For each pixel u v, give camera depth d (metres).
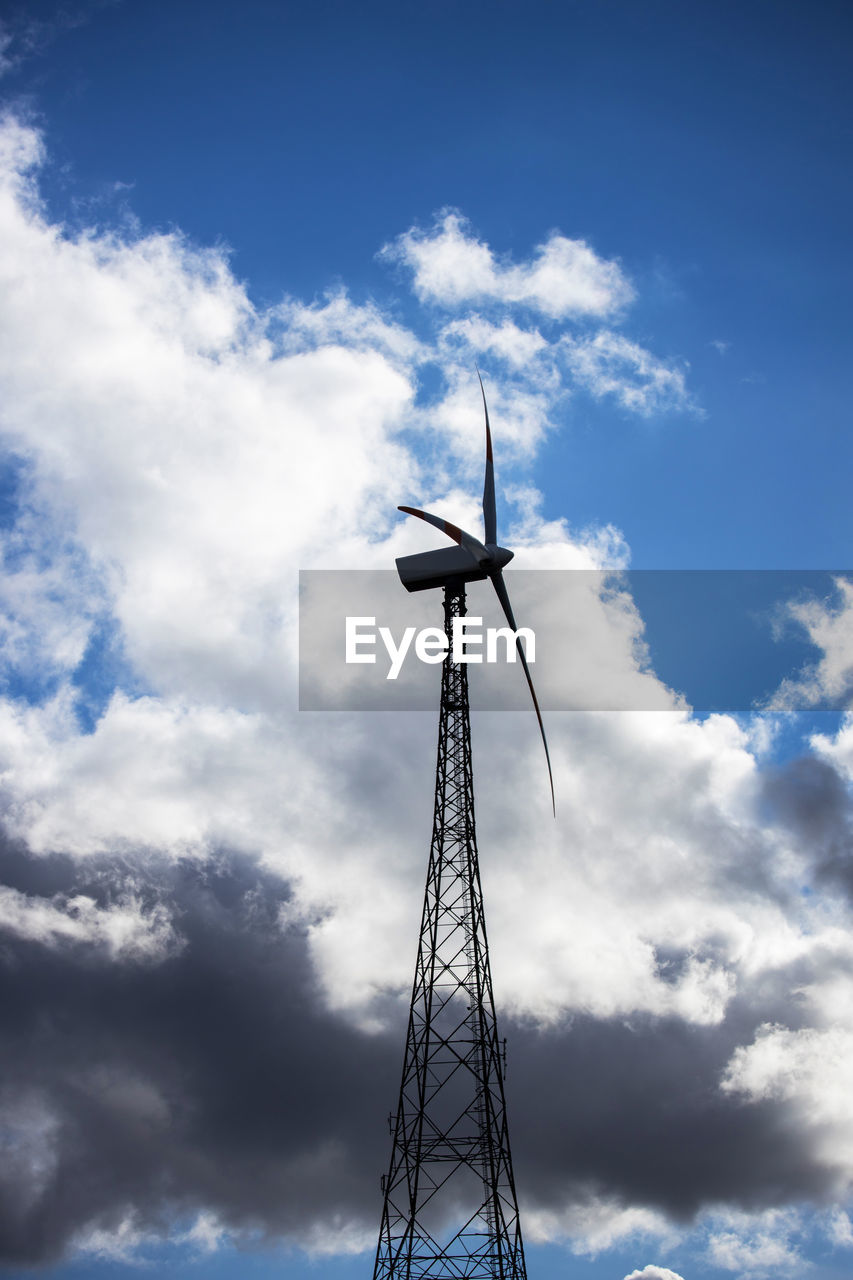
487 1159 81.56
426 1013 85.31
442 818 90.19
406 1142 82.38
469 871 88.50
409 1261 79.31
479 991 85.50
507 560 94.12
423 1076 83.50
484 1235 79.75
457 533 91.88
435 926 87.31
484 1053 83.81
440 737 92.25
